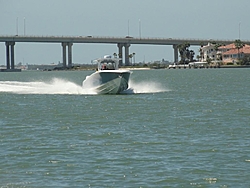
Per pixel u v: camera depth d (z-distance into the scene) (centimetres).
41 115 8450
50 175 4662
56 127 7062
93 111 8856
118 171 4741
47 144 5847
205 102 10262
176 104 9862
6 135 6444
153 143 5831
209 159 5084
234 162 4966
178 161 5031
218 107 9256
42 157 5241
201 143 5800
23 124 7400
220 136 6200
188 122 7381
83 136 6303
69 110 9062
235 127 6850
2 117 8275
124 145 5744
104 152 5425
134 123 7356
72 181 4497
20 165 4966
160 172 4691
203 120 7569
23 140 6091
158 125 7131
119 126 7081
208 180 4472
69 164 4972
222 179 4491
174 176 4578
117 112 8669
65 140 6062
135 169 4791
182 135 6303
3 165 4969
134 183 4425
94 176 4609
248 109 8812
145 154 5319
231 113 8344
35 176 4641
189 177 4550
